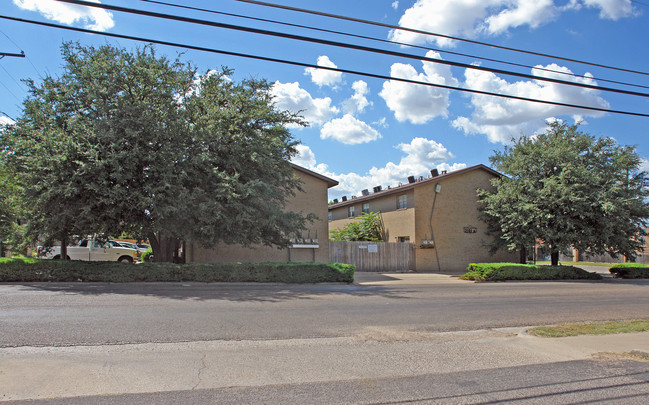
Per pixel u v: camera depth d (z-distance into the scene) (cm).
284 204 1938
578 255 4431
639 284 2023
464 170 2758
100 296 1134
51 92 1471
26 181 1430
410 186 2631
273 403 451
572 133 2486
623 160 2331
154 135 1451
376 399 469
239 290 1373
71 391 471
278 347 689
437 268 2647
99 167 1321
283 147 1853
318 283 1656
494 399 473
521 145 2517
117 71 1462
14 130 1447
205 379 526
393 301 1232
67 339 689
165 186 1401
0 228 1898
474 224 2792
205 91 1688
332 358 634
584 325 934
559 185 2261
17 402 435
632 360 649
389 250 2541
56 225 1445
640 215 2352
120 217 1497
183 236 1559
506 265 2086
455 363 622
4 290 1203
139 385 498
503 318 1005
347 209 3500
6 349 627
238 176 1548
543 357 662
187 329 785
